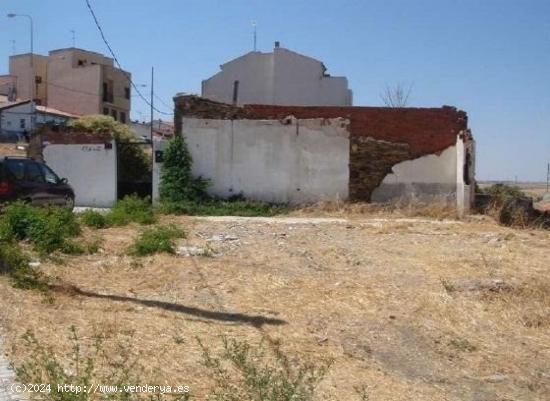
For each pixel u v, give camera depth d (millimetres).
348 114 23281
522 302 9133
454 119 23141
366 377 6129
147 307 7895
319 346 6945
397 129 23219
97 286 8938
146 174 26594
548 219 19328
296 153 23281
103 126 34094
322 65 39531
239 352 6012
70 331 6504
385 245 14156
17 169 16219
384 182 23281
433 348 7289
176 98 23344
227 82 39938
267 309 8266
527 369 6805
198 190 23000
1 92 61688
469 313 8547
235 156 23375
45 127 26031
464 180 21281
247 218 19828
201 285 9320
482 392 6113
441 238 15359
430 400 5750
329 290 9469
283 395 4793
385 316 8305
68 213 13930
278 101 39438
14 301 7512
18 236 11508
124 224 16344
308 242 14477
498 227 17906
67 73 60062
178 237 14141
